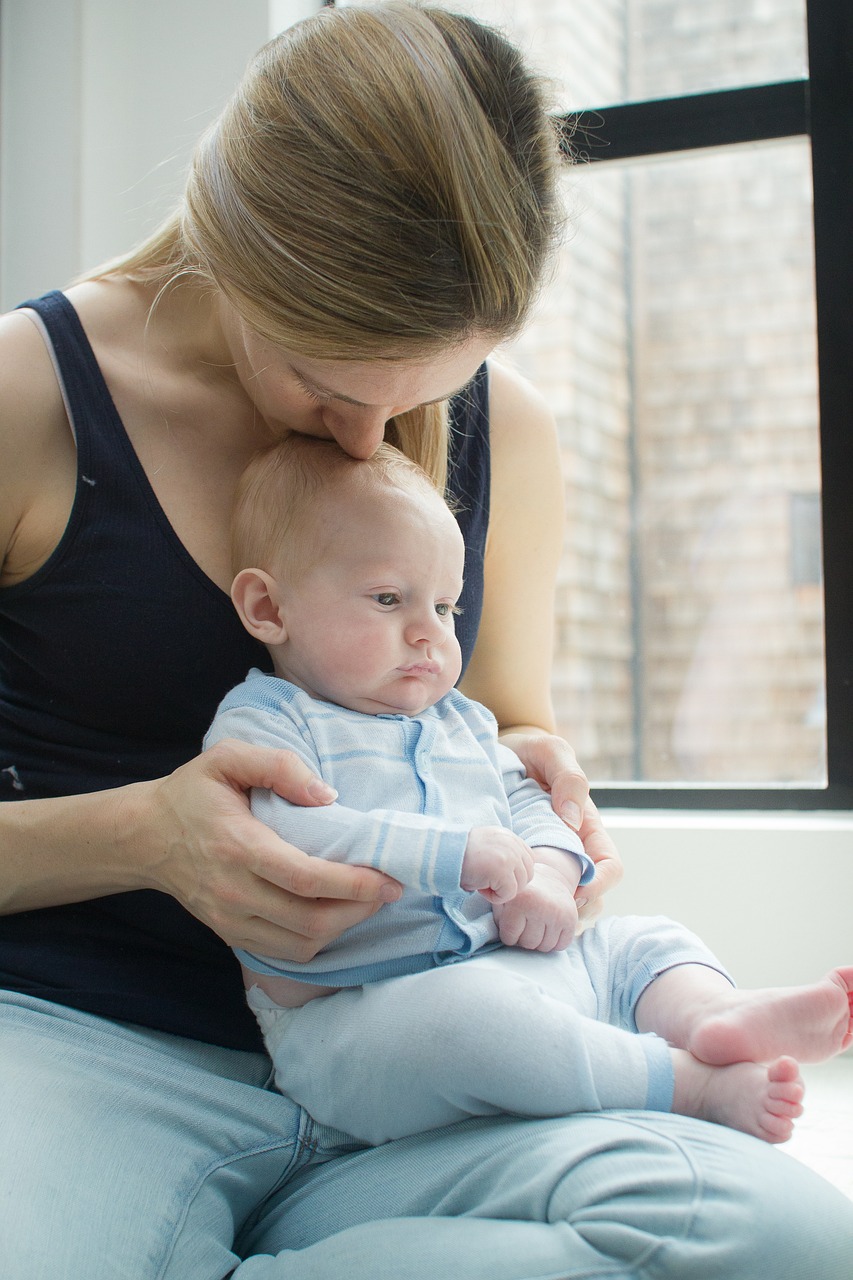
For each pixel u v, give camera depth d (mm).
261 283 839
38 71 1935
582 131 2102
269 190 834
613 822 1879
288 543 1008
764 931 1790
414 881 856
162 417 1078
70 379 1036
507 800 1058
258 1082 972
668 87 2205
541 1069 815
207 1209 842
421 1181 819
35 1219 775
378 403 888
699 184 2479
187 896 893
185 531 1054
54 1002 947
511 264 832
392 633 1001
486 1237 741
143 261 1159
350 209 808
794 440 2486
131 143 1951
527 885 936
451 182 808
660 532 2576
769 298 2480
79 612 1019
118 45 1963
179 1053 947
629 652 2584
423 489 1041
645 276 2547
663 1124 788
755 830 1802
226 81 1913
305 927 849
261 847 848
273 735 963
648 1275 707
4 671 1104
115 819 927
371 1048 848
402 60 844
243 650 1059
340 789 957
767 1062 856
